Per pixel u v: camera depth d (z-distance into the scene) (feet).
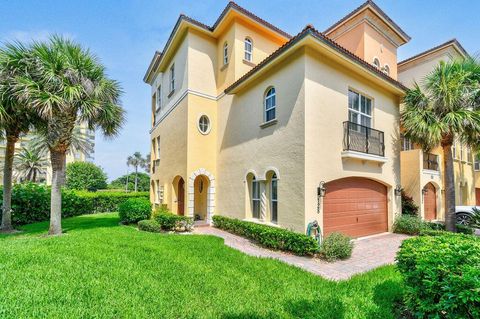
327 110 29.91
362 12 47.26
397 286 16.71
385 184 38.06
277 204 30.66
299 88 28.37
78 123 33.71
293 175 28.37
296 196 27.76
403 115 39.96
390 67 52.34
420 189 43.78
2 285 15.01
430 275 10.00
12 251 22.04
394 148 39.75
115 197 73.92
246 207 36.17
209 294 15.03
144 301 13.85
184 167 42.50
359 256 25.38
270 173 33.04
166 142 53.16
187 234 34.04
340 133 31.19
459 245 11.81
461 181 58.54
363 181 34.96
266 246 28.35
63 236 30.09
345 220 31.68
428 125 35.40
